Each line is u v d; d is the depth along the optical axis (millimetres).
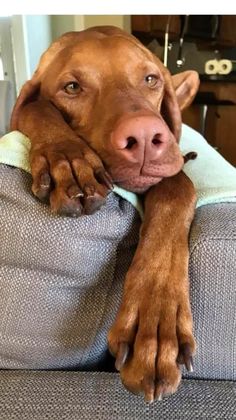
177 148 326
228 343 295
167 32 1419
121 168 305
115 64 382
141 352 257
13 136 335
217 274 282
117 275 306
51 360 315
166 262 284
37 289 291
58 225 277
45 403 280
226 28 1500
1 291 293
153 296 274
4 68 1149
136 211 307
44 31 1449
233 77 1439
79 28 1480
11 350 309
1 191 282
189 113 1513
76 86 382
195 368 305
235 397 288
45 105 378
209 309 288
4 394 287
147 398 249
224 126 1541
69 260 283
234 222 291
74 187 268
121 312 276
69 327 305
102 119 343
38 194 274
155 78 404
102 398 283
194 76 526
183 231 298
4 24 1132
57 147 296
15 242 281
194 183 352
